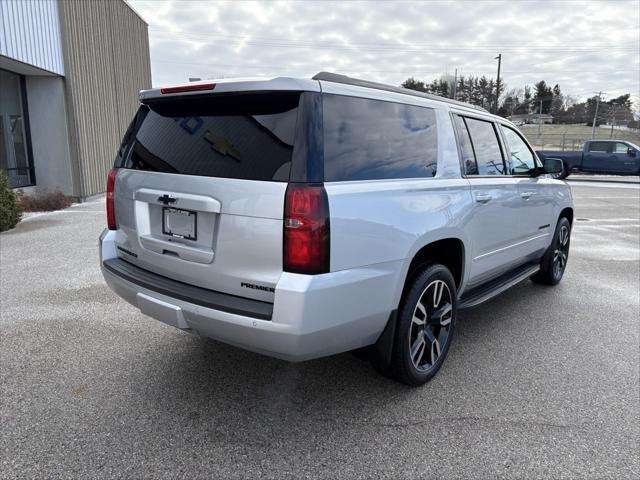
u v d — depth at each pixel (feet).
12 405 9.74
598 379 11.35
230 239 8.41
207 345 12.80
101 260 11.12
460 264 12.01
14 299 16.19
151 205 10.00
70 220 33.01
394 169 9.77
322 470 8.04
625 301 17.29
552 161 16.19
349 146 8.79
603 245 27.68
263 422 9.37
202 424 9.25
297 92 8.27
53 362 11.66
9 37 33.06
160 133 10.09
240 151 8.58
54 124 41.34
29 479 7.66
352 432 9.10
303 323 7.85
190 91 9.23
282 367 11.68
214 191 8.55
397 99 10.18
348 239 8.35
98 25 47.09
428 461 8.30
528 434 9.12
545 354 12.71
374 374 11.43
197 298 8.65
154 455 8.30
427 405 10.09
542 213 16.57
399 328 9.99
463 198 11.49
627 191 60.29
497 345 13.28
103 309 15.31
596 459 8.42
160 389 10.50
